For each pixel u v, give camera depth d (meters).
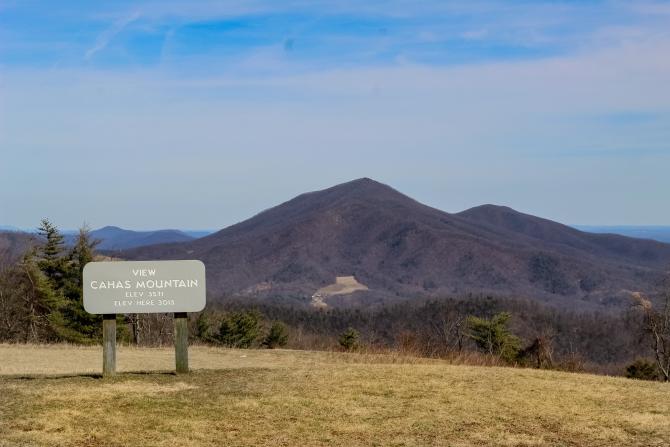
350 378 12.40
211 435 8.82
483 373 13.50
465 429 9.41
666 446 8.87
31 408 9.57
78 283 46.25
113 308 11.70
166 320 45.47
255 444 8.55
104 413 9.53
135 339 45.91
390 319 73.44
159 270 11.78
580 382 12.95
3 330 45.56
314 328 74.31
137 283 11.73
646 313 36.50
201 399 10.52
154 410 9.79
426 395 11.23
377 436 9.02
